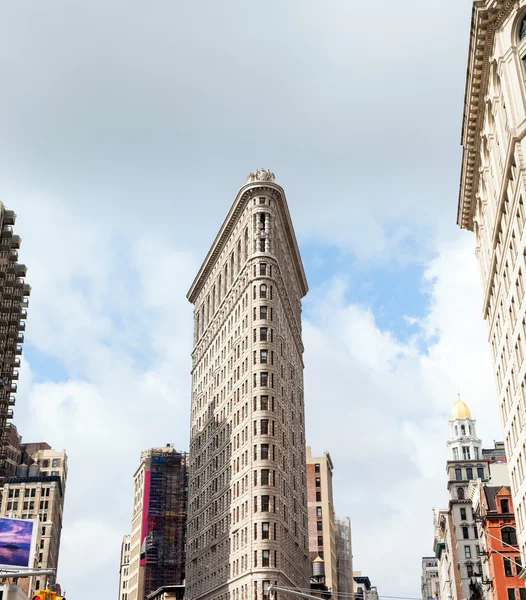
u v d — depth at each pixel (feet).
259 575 351.05
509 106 213.05
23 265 437.99
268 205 447.42
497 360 279.08
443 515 633.61
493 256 258.16
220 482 427.33
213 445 454.40
